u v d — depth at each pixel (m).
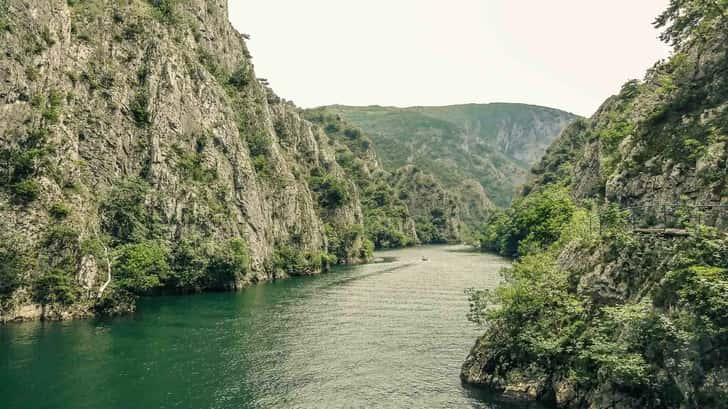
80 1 89.12
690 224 31.62
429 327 57.00
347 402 35.66
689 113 45.00
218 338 53.31
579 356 31.17
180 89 96.62
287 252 113.19
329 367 43.47
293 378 40.88
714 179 35.56
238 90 128.75
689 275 25.91
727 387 22.53
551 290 37.19
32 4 72.06
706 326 23.45
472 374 38.72
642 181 45.59
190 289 85.56
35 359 45.38
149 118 90.44
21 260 60.91
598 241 37.16
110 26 91.19
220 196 97.19
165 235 85.19
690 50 50.12
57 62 76.38
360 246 150.75
